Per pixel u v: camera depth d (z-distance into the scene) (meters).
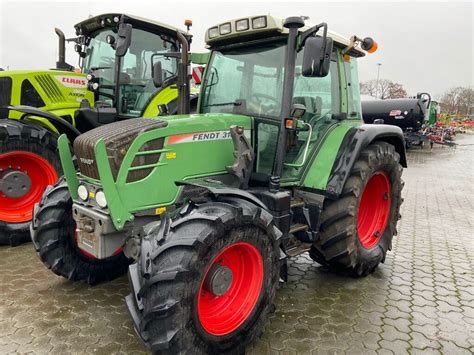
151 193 2.72
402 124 16.62
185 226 2.34
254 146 3.34
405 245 4.94
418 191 8.54
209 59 3.72
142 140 2.66
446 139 23.00
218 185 2.74
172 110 6.10
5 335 2.70
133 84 5.74
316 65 2.75
